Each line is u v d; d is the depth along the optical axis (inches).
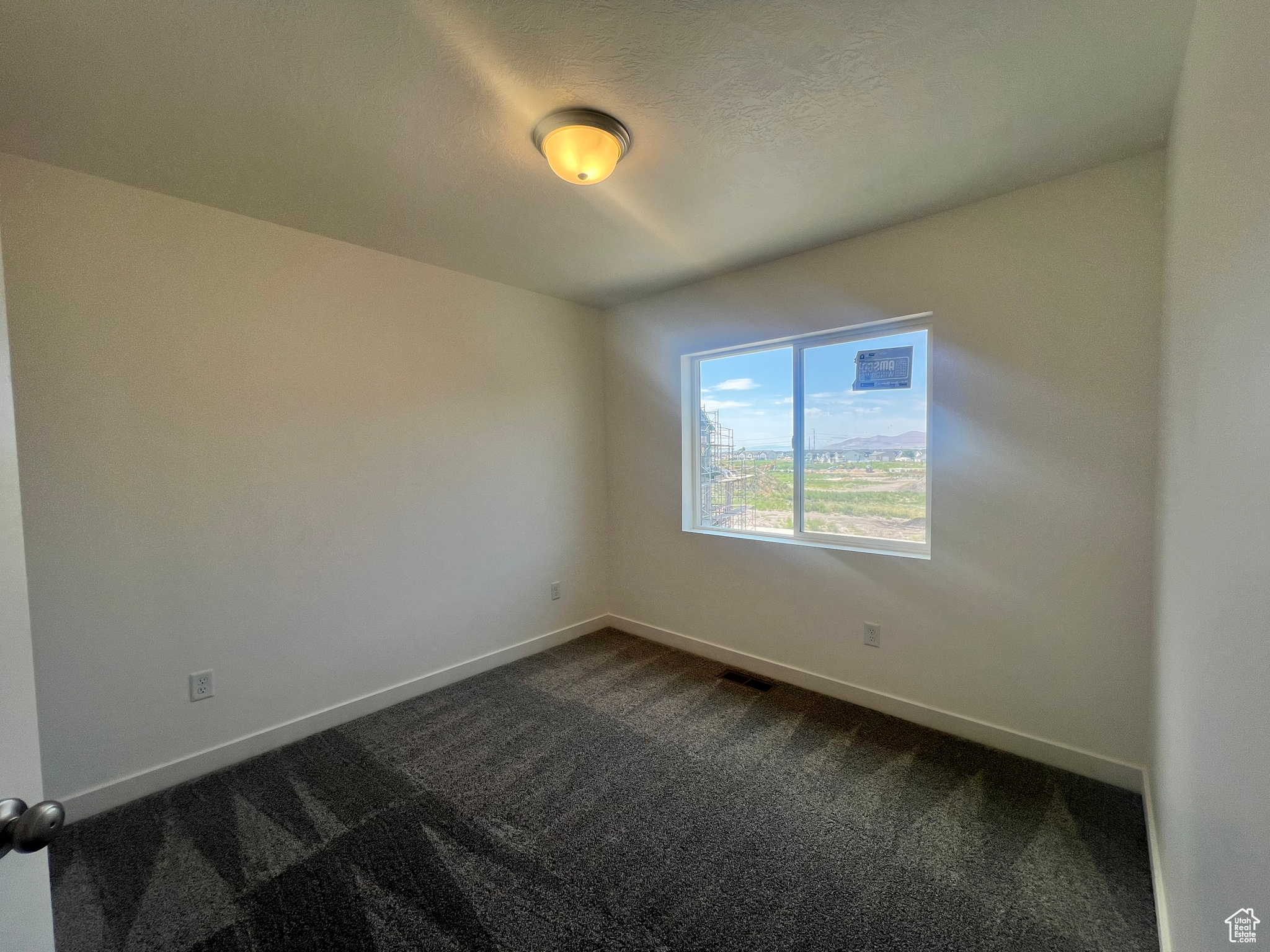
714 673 114.7
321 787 76.7
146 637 75.3
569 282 117.9
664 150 66.8
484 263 105.3
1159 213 68.0
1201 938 38.2
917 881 59.2
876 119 61.2
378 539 99.4
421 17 45.4
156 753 76.2
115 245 71.7
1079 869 60.3
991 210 80.7
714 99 57.4
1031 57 51.5
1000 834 65.8
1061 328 75.7
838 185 76.1
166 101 55.8
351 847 65.1
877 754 83.4
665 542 131.4
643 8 45.0
